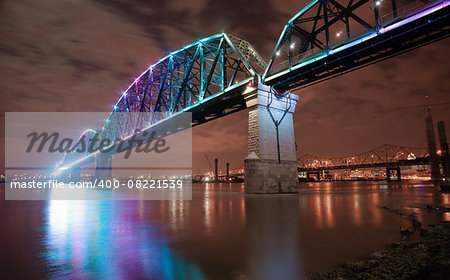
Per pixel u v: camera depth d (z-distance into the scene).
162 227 13.94
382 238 10.76
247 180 42.56
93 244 10.56
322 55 37.72
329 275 6.70
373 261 7.36
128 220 16.58
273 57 44.47
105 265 8.06
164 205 26.44
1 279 7.01
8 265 8.13
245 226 13.94
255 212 19.59
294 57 41.56
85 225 14.97
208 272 7.38
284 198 33.66
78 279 7.00
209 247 9.88
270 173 43.03
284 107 47.03
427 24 30.22
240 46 51.94
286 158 45.53
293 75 42.72
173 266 7.91
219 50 54.03
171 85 69.69
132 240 11.12
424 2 29.77
